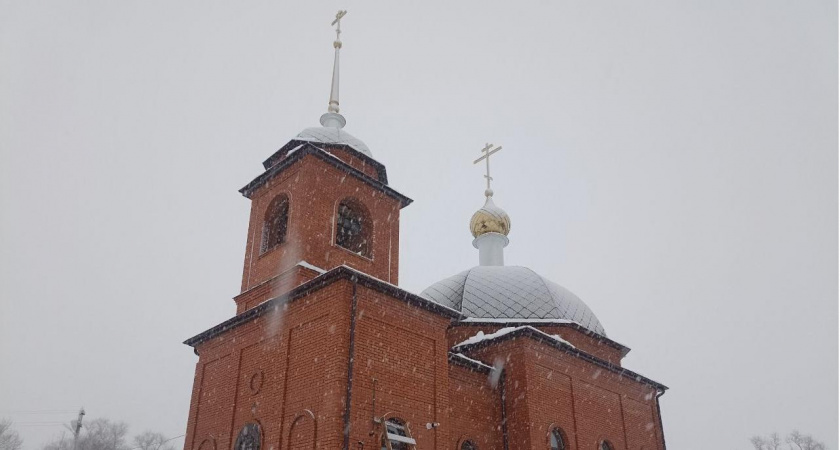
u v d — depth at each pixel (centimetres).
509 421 1845
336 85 2270
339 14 2425
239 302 1809
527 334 1911
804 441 6888
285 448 1404
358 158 1978
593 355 2225
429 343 1608
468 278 2488
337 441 1302
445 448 1522
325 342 1436
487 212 2883
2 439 5594
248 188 1967
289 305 1586
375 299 1523
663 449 2288
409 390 1501
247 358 1648
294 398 1448
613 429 2103
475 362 1858
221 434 1614
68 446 6625
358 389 1391
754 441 7056
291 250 1694
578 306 2466
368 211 1883
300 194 1756
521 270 2522
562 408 1934
